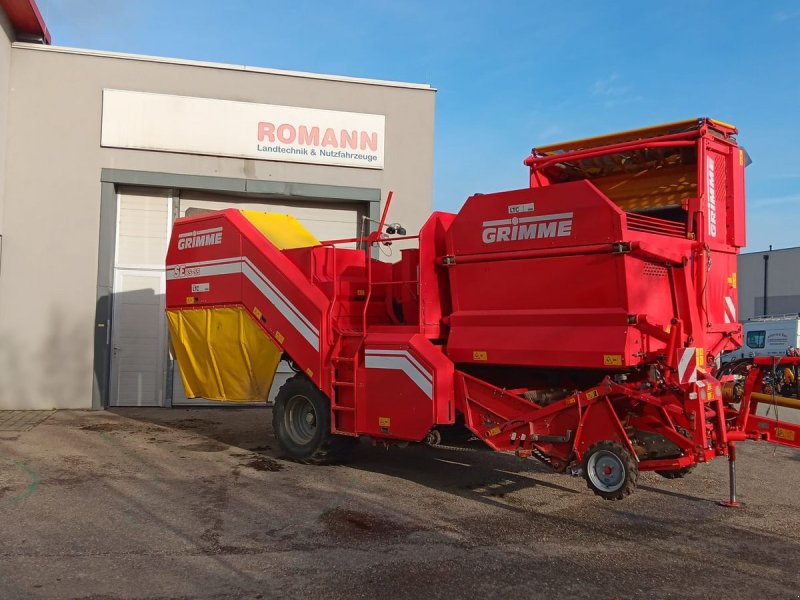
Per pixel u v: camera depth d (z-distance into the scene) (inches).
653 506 251.4
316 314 298.5
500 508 246.5
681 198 291.0
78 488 260.7
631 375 243.6
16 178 470.0
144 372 499.8
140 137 484.4
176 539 205.8
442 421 260.5
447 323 276.5
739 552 202.7
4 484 263.7
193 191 510.6
